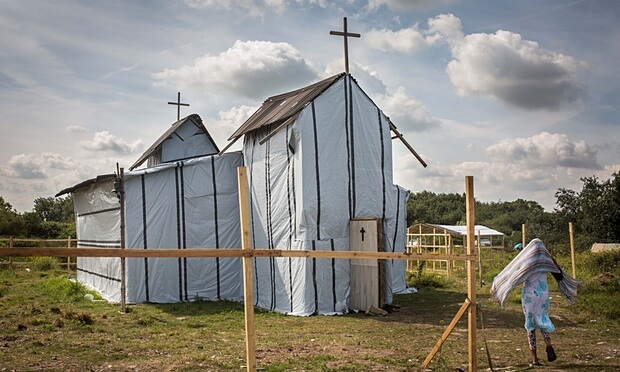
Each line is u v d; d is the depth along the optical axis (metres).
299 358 8.95
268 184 16.33
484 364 8.52
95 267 19.70
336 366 8.39
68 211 76.81
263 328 12.38
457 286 21.11
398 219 19.70
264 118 17.20
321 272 14.84
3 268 27.09
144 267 16.81
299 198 14.91
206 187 17.83
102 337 10.92
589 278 20.41
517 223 66.94
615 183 40.97
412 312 14.88
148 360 8.95
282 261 15.50
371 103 16.25
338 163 15.38
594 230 41.09
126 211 16.73
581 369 8.05
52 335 10.96
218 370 8.23
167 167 17.23
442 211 74.00
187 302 16.78
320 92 15.30
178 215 17.39
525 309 8.47
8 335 10.77
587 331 11.61
